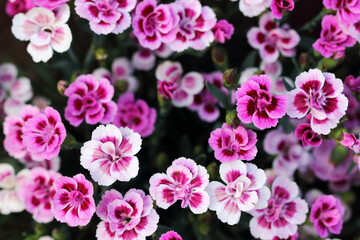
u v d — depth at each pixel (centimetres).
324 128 38
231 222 37
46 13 40
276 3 41
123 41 46
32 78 54
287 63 46
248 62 45
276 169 45
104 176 37
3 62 53
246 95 37
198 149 45
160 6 40
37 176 42
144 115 44
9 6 44
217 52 44
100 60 44
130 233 37
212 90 41
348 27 41
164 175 37
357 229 49
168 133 49
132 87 47
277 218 39
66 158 44
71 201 37
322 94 38
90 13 39
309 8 51
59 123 38
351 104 44
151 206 37
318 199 40
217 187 37
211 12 42
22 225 50
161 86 42
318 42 41
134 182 43
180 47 41
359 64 48
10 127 41
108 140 38
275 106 37
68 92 40
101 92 40
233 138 38
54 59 45
